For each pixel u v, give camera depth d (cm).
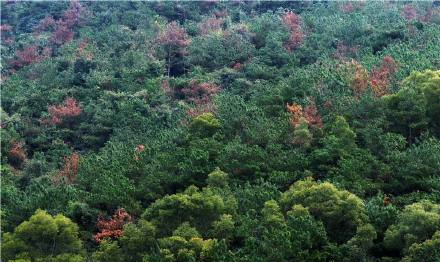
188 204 3981
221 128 5397
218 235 3888
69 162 5656
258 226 3797
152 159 5028
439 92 5088
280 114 5494
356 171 4403
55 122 6825
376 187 4328
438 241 3303
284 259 3491
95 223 4525
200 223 4022
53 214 4506
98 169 5191
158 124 6400
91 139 6538
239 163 4694
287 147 5016
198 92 7069
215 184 4444
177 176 4734
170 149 5131
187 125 5691
